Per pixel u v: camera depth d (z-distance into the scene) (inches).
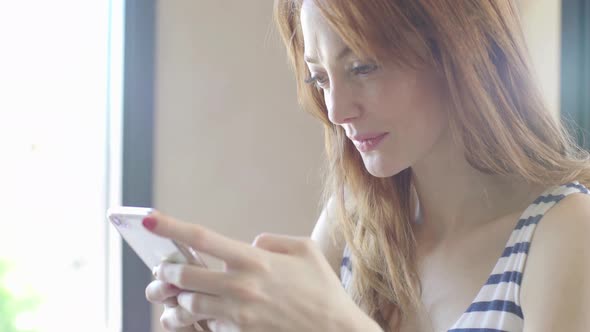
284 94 71.2
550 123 37.3
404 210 40.9
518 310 33.5
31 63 68.5
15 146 68.4
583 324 30.4
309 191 71.9
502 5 35.8
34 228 69.3
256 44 70.4
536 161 36.5
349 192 44.0
